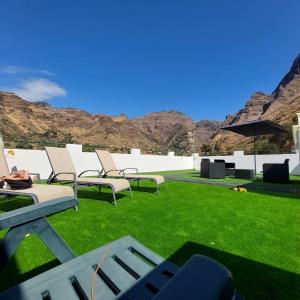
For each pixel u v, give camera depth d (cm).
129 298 85
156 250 202
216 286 45
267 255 196
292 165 1080
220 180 761
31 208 104
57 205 113
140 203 378
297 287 150
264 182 701
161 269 105
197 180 740
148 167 1186
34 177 428
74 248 204
